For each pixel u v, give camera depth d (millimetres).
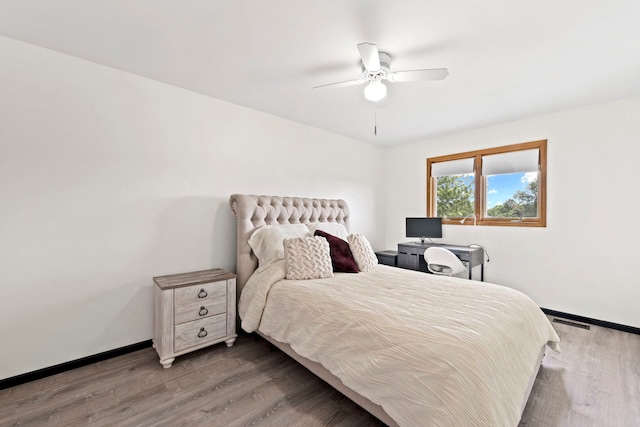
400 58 2021
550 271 3158
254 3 1494
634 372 2006
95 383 1868
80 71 2062
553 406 1659
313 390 1831
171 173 2498
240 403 1692
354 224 4262
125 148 2256
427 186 4238
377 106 2820
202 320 2260
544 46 1862
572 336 2604
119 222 2229
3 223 1794
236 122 2918
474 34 1741
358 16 1590
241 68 2197
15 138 1832
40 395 1738
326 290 2039
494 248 3574
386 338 1395
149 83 2375
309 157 3609
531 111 3078
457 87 2484
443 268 3443
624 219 2725
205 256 2709
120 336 2240
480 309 1681
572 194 3004
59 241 1979
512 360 1388
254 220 2828
